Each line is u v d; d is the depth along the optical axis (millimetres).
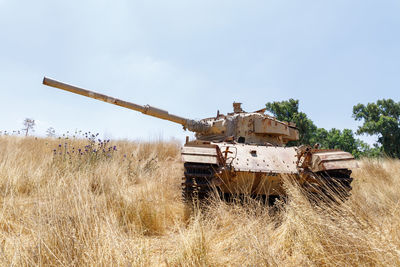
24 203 4613
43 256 2877
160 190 6949
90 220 3539
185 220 5484
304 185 6367
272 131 8781
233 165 6219
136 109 8281
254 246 3264
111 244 3164
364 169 11641
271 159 6695
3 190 5672
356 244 3033
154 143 14781
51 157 8961
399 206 4137
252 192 6938
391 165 12688
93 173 7281
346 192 5504
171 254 3660
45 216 3514
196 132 9820
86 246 3023
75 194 4148
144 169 9828
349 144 26484
